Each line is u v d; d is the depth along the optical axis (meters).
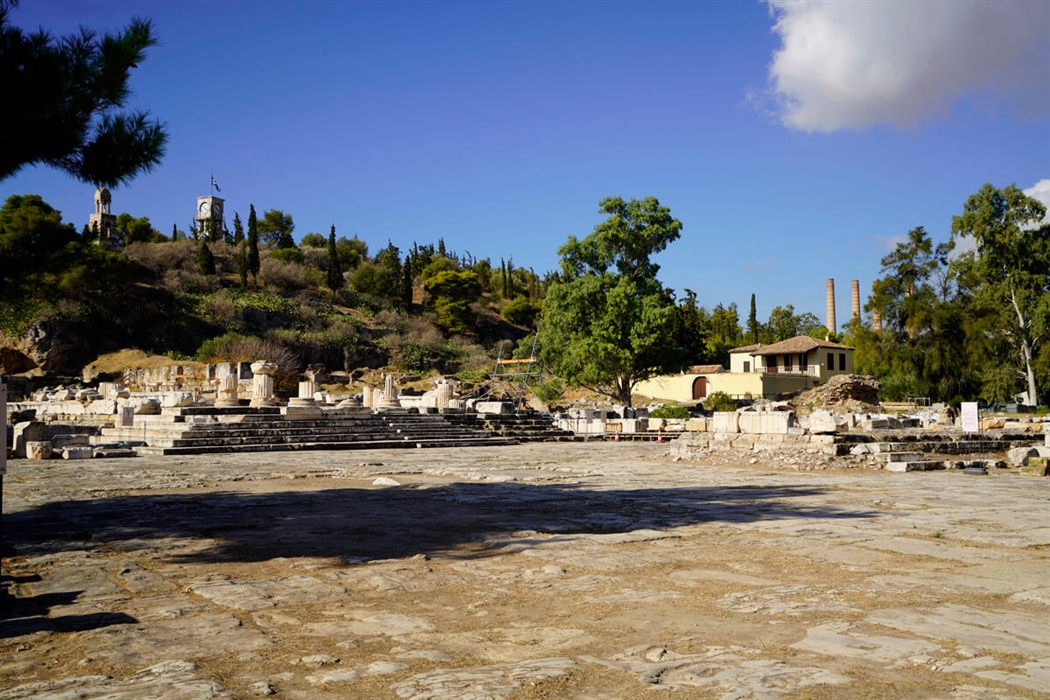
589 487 17.19
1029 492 15.72
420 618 6.38
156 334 70.31
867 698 4.38
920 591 7.20
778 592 7.20
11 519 12.45
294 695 4.54
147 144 10.09
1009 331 58.44
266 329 78.62
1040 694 4.43
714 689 4.55
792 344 72.56
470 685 4.64
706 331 95.25
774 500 14.52
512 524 11.73
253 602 6.95
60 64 9.17
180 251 89.19
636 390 74.56
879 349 65.38
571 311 53.69
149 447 29.02
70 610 6.70
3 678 4.92
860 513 12.65
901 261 65.06
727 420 25.16
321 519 12.32
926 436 23.83
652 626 6.06
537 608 6.70
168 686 4.64
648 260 56.12
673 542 10.05
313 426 33.94
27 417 43.94
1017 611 6.44
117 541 10.29
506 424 41.75
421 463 24.58
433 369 81.69
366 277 104.00
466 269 128.12
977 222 58.59
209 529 11.30
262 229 119.38
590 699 4.41
